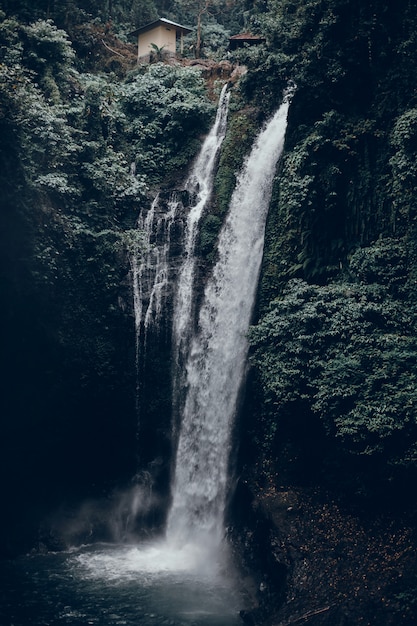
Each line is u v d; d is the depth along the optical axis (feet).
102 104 86.53
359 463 65.41
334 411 64.34
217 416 78.64
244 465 75.51
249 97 88.79
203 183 87.76
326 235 74.38
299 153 74.08
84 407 79.51
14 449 79.15
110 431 81.66
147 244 82.79
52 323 75.36
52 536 76.74
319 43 74.18
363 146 72.43
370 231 71.41
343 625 52.26
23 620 56.75
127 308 80.07
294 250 76.89
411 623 51.72
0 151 69.00
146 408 81.41
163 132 91.35
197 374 81.10
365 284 69.10
